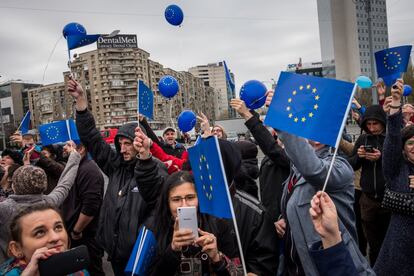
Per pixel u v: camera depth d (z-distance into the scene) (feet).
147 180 9.32
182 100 235.61
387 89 12.86
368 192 12.96
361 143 13.71
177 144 24.47
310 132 6.15
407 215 9.00
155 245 7.28
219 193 6.05
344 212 7.42
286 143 6.92
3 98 321.32
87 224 12.92
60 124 15.33
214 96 352.08
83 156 13.66
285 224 8.61
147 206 9.61
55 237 6.09
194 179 7.07
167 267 6.73
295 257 7.96
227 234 7.32
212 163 6.10
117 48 321.11
